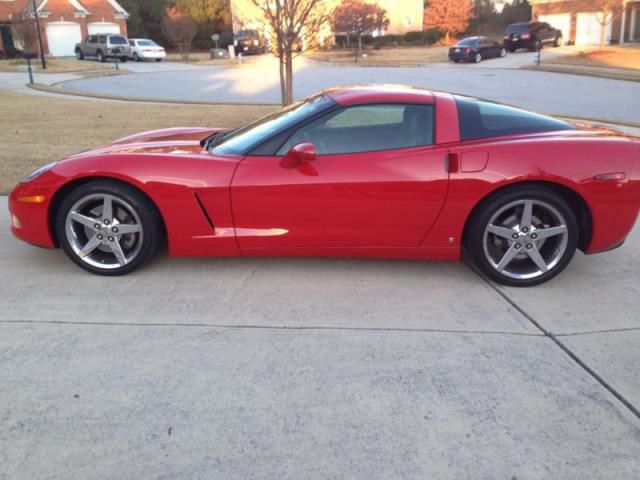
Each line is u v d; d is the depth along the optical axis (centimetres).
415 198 378
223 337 322
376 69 2978
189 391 272
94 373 286
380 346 314
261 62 3638
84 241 404
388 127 388
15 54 3894
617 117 1325
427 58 3688
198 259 436
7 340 316
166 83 2280
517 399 267
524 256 397
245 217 385
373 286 394
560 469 224
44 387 274
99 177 385
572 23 4075
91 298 371
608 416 256
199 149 413
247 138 408
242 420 251
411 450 234
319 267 425
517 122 400
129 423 249
